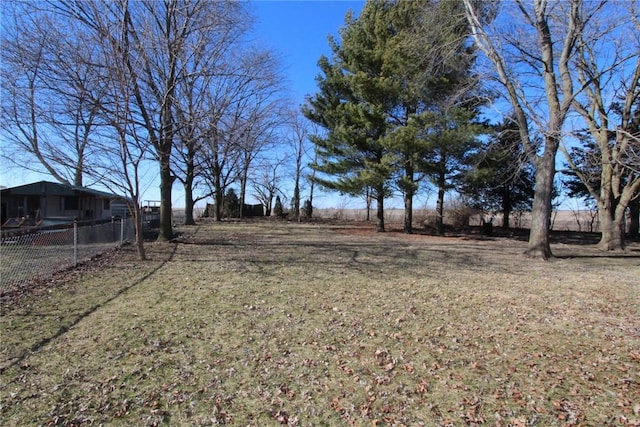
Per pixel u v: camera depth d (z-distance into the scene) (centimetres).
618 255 1252
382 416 294
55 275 770
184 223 2472
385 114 1805
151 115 1183
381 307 574
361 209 3634
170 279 745
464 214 2503
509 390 335
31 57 893
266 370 365
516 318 532
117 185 936
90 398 312
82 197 2116
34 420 281
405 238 1777
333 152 2020
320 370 368
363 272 848
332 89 2025
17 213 1961
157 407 302
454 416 295
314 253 1153
